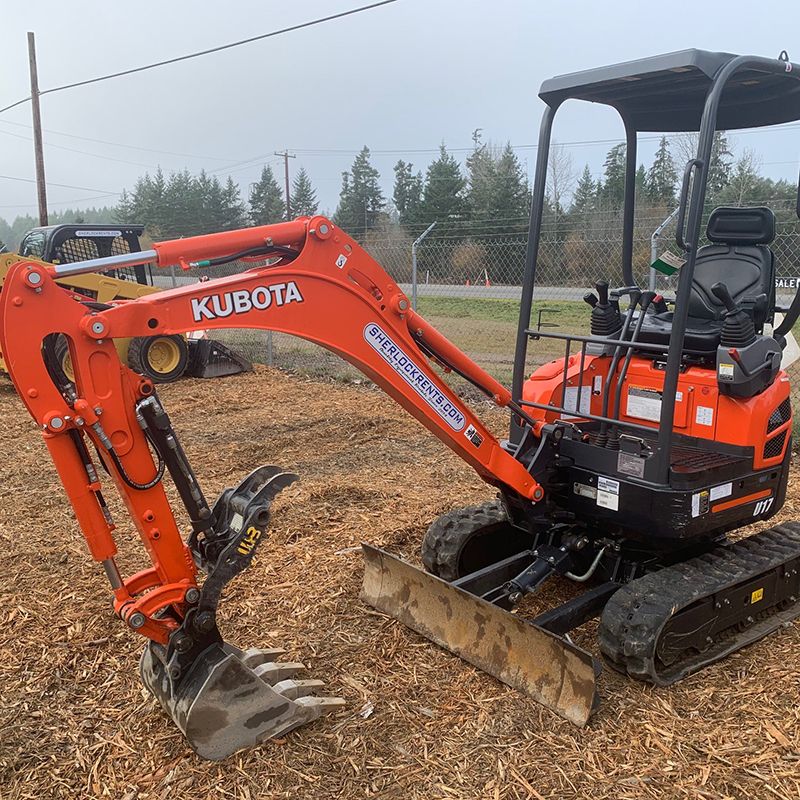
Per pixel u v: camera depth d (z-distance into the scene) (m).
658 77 3.43
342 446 7.65
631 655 3.34
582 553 4.11
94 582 4.58
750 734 3.12
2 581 4.59
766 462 3.83
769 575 3.92
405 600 4.01
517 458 3.86
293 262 3.02
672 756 2.99
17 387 2.56
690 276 3.21
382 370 3.30
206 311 2.81
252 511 2.93
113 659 3.73
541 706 3.29
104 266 2.66
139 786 2.85
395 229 37.56
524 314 3.91
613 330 4.18
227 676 2.94
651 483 3.44
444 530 4.32
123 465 2.75
